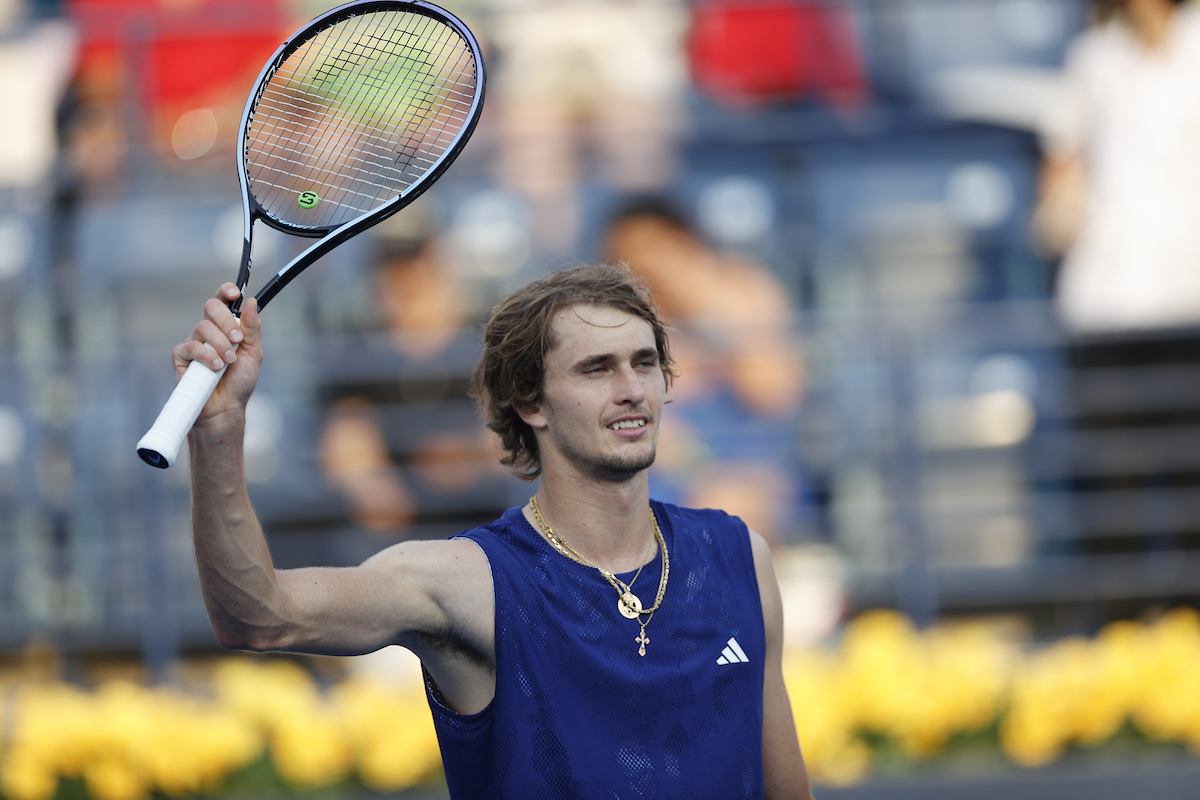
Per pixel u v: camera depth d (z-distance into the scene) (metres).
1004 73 26.66
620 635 8.09
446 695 8.15
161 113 26.45
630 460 8.12
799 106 26.92
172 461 6.85
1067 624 24.83
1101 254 25.83
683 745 7.98
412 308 25.47
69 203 25.83
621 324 8.23
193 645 23.52
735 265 26.25
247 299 7.53
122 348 25.72
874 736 18.61
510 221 26.00
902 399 22.77
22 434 23.58
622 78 26.95
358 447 24.44
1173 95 25.77
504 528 8.43
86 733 17.70
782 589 23.20
